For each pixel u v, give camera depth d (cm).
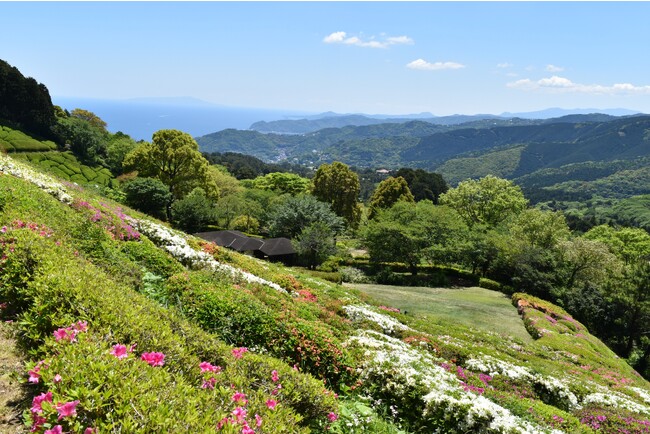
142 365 419
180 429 342
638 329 3850
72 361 392
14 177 1346
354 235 5641
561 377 1546
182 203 5303
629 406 1346
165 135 5466
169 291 905
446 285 4212
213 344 612
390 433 721
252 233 6191
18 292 558
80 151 7669
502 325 2766
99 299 554
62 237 898
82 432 325
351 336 1229
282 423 435
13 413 399
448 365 1245
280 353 825
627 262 5234
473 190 5731
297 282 1914
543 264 4184
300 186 7838
